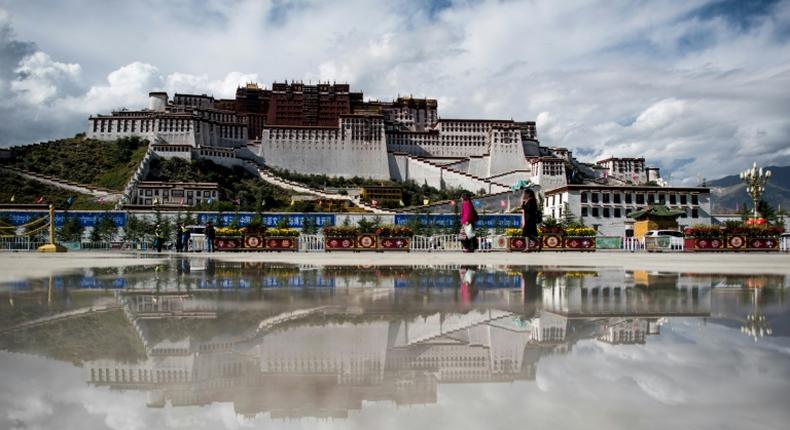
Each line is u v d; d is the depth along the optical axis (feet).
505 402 9.29
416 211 350.43
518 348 13.74
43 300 23.52
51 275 38.40
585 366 11.78
